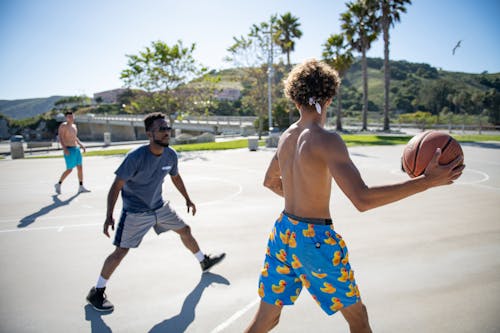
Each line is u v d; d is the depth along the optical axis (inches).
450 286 134.4
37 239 194.5
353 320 73.5
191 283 138.3
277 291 76.3
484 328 106.0
